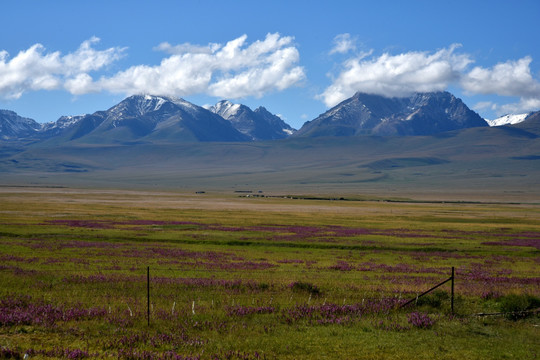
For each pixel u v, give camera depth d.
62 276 36.59
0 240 67.69
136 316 24.03
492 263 60.06
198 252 62.56
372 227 106.44
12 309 24.36
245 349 19.61
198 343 20.00
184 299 29.14
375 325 24.05
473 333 23.41
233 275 42.62
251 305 27.97
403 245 75.50
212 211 150.00
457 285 39.34
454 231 100.69
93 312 24.23
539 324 25.62
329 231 94.44
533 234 96.50
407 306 28.42
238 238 78.62
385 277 44.62
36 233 76.44
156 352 18.73
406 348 20.52
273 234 86.50
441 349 20.64
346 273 47.25
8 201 176.75
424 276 46.28
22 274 36.06
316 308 26.95
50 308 24.58
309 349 19.88
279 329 22.78
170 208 161.38
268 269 48.31
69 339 20.05
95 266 45.59
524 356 20.19
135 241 74.38
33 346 18.77
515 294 29.48
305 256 62.59
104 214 125.38
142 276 39.56
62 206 154.88
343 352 19.69
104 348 19.00
